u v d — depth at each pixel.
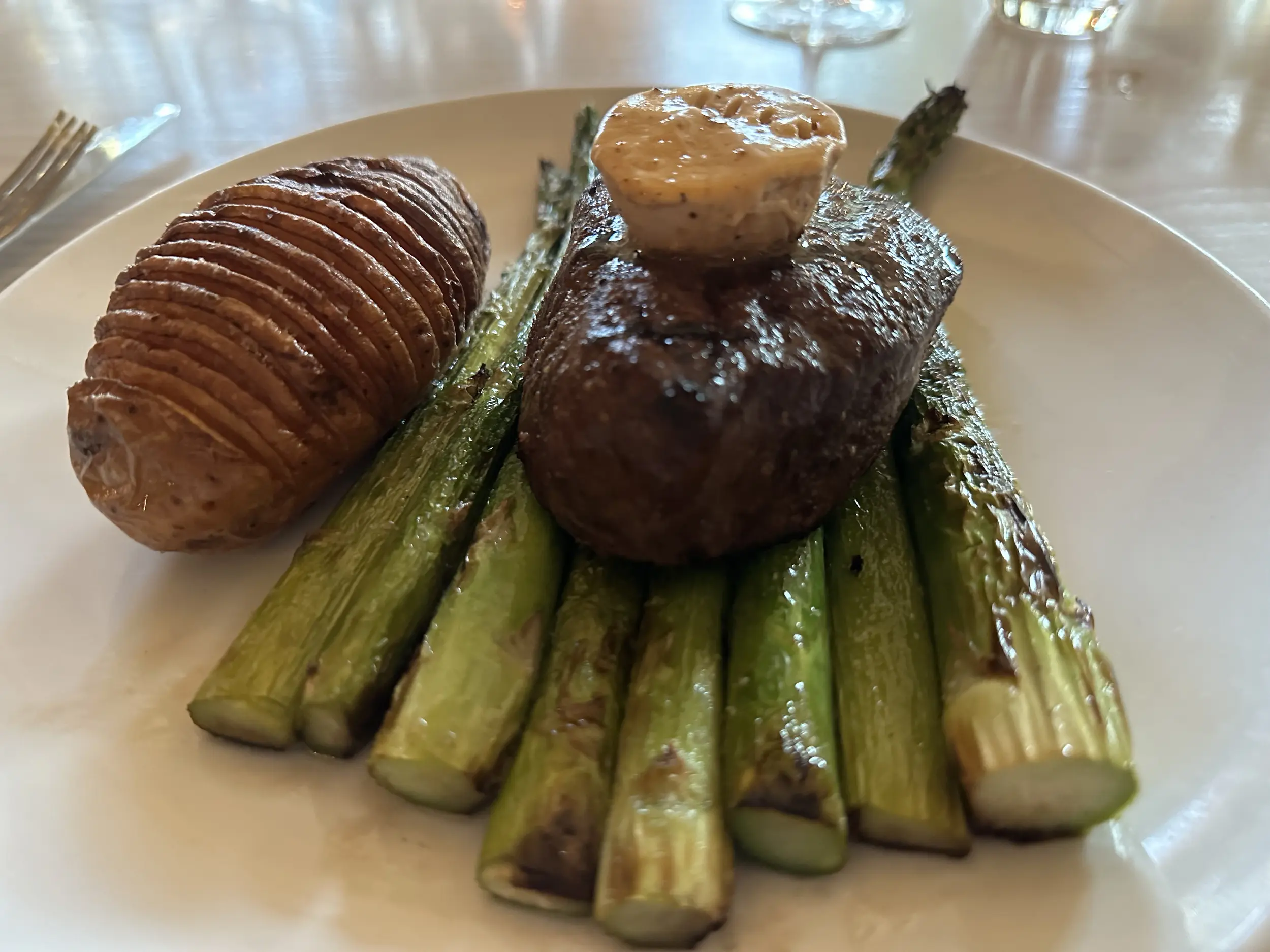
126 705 0.16
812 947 0.13
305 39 0.36
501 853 0.13
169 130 0.30
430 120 0.28
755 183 0.16
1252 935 0.12
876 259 0.18
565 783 0.14
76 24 0.37
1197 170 0.27
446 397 0.20
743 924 0.14
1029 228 0.25
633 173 0.16
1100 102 0.30
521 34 0.36
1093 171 0.27
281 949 0.13
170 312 0.17
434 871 0.14
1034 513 0.19
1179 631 0.16
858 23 0.35
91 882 0.14
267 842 0.14
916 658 0.15
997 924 0.13
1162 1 0.37
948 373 0.20
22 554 0.18
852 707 0.15
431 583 0.16
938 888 0.14
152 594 0.17
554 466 0.16
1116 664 0.16
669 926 0.13
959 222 0.25
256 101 0.32
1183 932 0.13
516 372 0.20
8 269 0.24
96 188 0.27
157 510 0.17
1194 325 0.21
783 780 0.13
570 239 0.20
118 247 0.23
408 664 0.15
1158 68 0.32
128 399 0.17
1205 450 0.19
